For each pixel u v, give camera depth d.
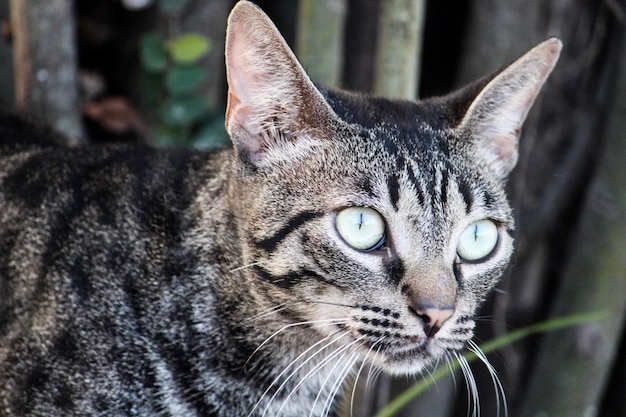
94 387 3.55
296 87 3.55
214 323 3.69
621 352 6.46
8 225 3.91
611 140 5.36
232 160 3.72
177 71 5.42
